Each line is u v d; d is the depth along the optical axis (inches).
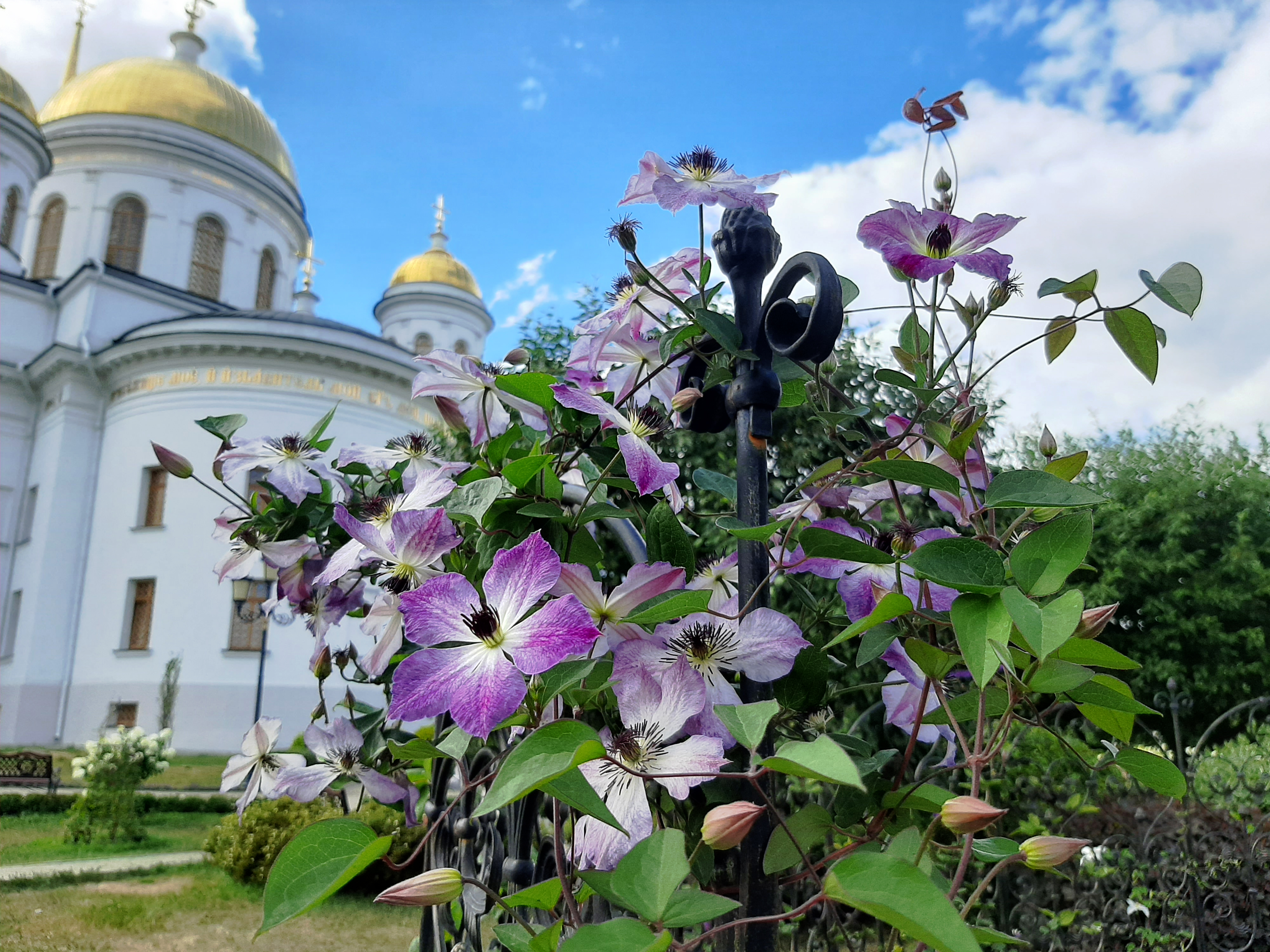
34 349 876.0
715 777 29.7
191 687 690.8
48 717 745.0
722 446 149.3
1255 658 442.9
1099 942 125.0
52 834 426.3
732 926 25.5
